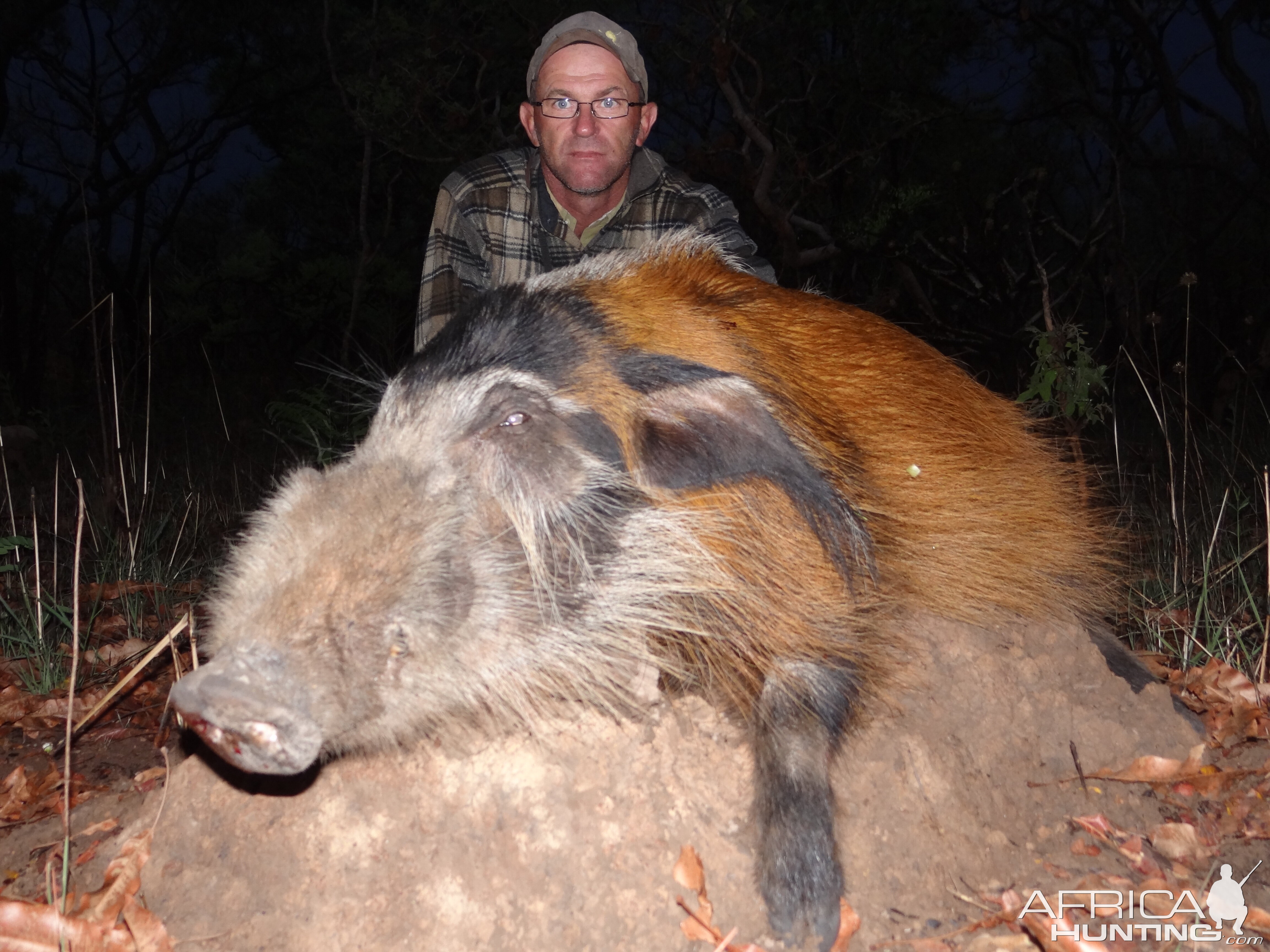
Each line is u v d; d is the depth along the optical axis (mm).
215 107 6379
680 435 1027
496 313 1069
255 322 6145
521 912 920
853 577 1063
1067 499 1458
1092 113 5652
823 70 4488
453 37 4172
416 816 955
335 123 6059
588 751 991
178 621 1789
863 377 1231
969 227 4164
